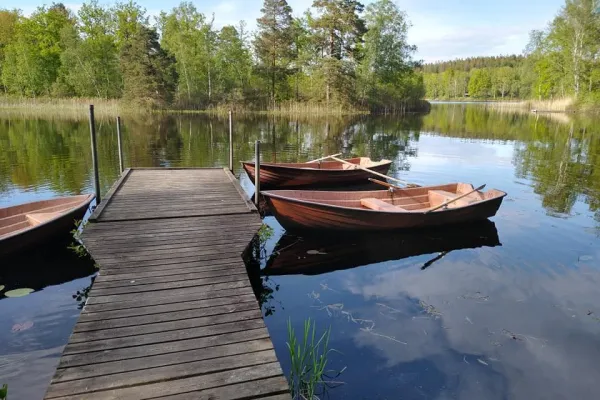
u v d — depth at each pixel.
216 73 39.75
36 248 5.22
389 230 6.21
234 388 2.44
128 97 35.03
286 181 9.39
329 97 37.44
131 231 4.95
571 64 35.44
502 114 36.88
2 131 18.31
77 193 8.41
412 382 2.99
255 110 38.31
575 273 4.96
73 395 2.34
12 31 43.41
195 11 41.25
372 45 37.88
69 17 45.75
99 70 39.25
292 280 4.75
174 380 2.49
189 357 2.70
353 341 3.48
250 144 16.27
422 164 12.52
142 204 6.05
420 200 7.40
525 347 3.47
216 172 8.71
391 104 41.97
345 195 6.86
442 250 5.72
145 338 2.89
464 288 4.55
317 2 35.09
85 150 13.73
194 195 6.64
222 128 22.12
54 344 3.36
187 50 38.69
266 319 3.84
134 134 18.53
